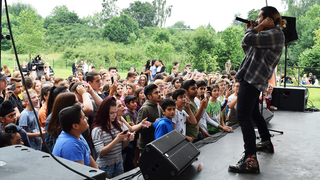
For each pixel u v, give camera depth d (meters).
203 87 3.91
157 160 1.86
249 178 1.99
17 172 1.14
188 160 2.03
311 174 2.05
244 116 2.18
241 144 2.88
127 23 62.28
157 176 1.86
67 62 41.81
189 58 37.56
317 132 3.40
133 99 3.52
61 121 1.85
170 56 37.72
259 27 2.13
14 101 3.89
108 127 2.51
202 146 2.80
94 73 3.56
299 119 4.30
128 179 2.01
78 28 60.50
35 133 3.20
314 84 15.61
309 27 28.31
